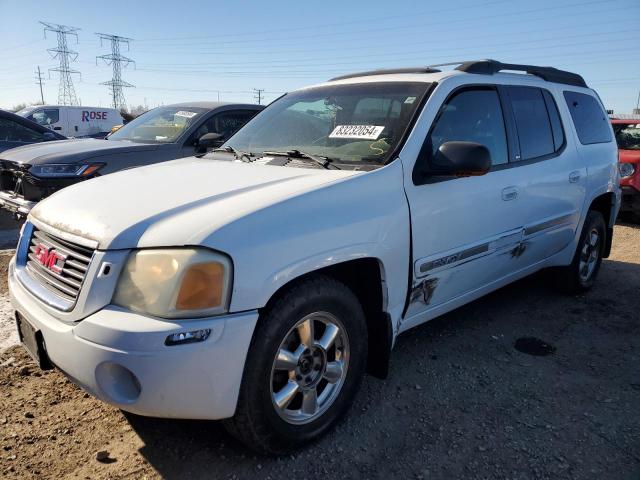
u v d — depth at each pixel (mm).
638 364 3629
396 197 2854
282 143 3574
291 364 2447
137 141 6727
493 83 3771
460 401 3104
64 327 2238
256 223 2277
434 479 2434
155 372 2051
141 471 2441
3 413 2848
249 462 2521
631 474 2484
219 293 2139
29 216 2914
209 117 6836
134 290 2143
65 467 2447
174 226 2215
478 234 3404
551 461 2568
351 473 2465
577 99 4793
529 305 4742
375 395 3148
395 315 2953
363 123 3311
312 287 2463
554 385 3309
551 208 4145
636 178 8305
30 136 8203
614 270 5996
